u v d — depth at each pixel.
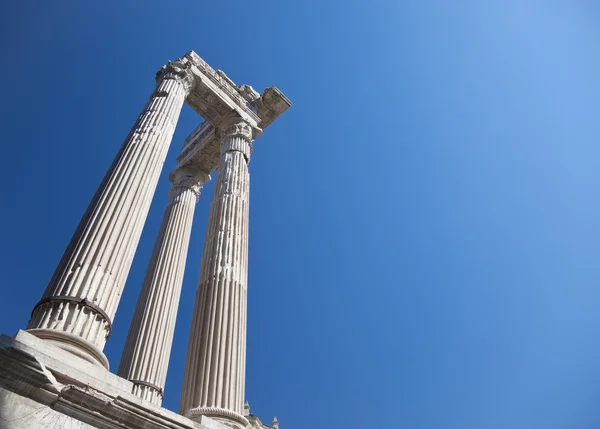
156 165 15.45
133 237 12.84
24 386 8.23
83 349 9.82
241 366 13.58
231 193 19.12
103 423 8.96
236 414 11.98
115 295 11.42
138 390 15.62
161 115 17.59
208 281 15.59
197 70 22.58
